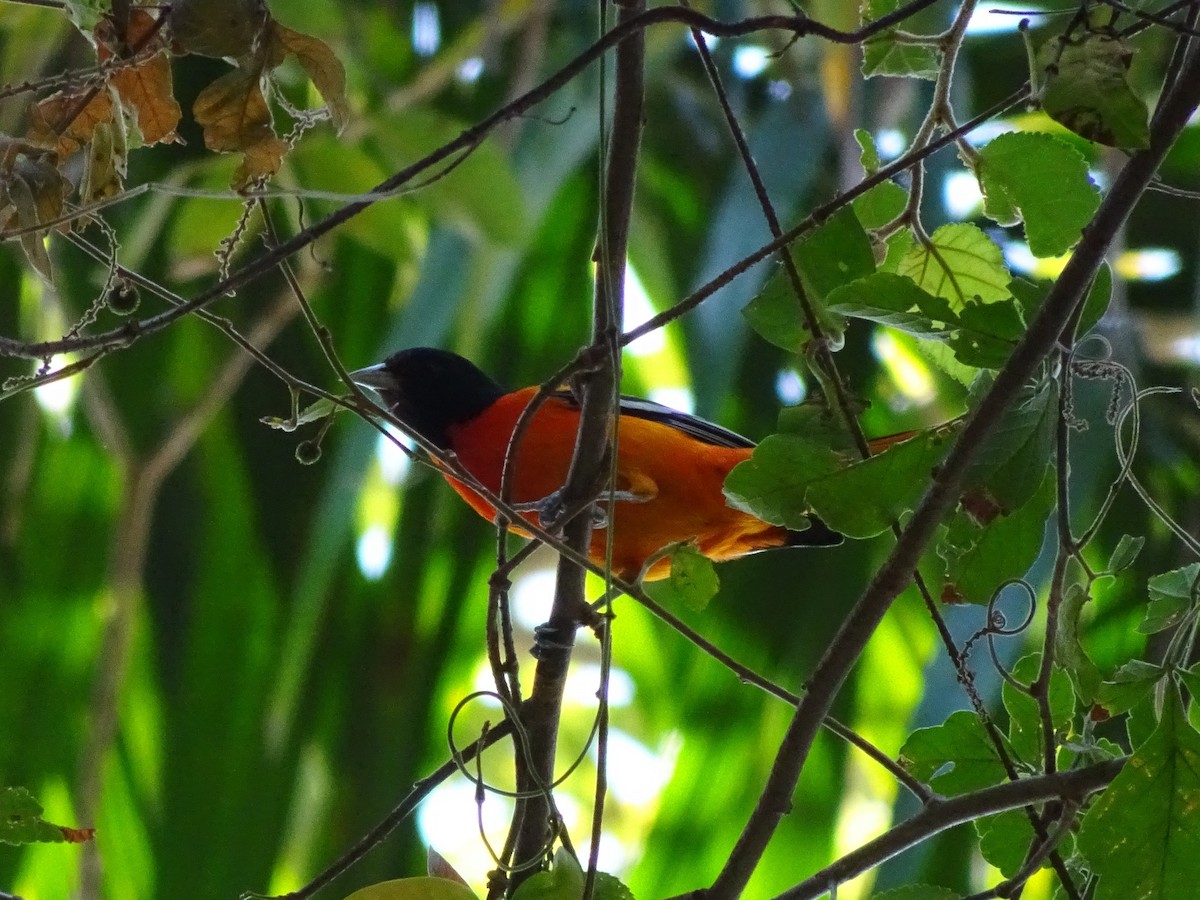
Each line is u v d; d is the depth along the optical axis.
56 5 5.77
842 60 9.30
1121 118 5.04
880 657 11.24
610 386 6.63
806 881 6.08
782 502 5.76
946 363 6.69
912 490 5.71
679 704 10.39
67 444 10.42
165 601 9.98
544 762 6.83
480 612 10.00
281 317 10.02
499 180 7.79
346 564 9.96
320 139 7.77
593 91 9.97
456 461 6.29
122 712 9.99
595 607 6.88
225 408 10.18
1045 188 6.30
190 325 10.09
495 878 5.99
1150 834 5.41
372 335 10.17
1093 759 6.27
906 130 9.51
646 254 10.81
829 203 5.73
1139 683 5.81
